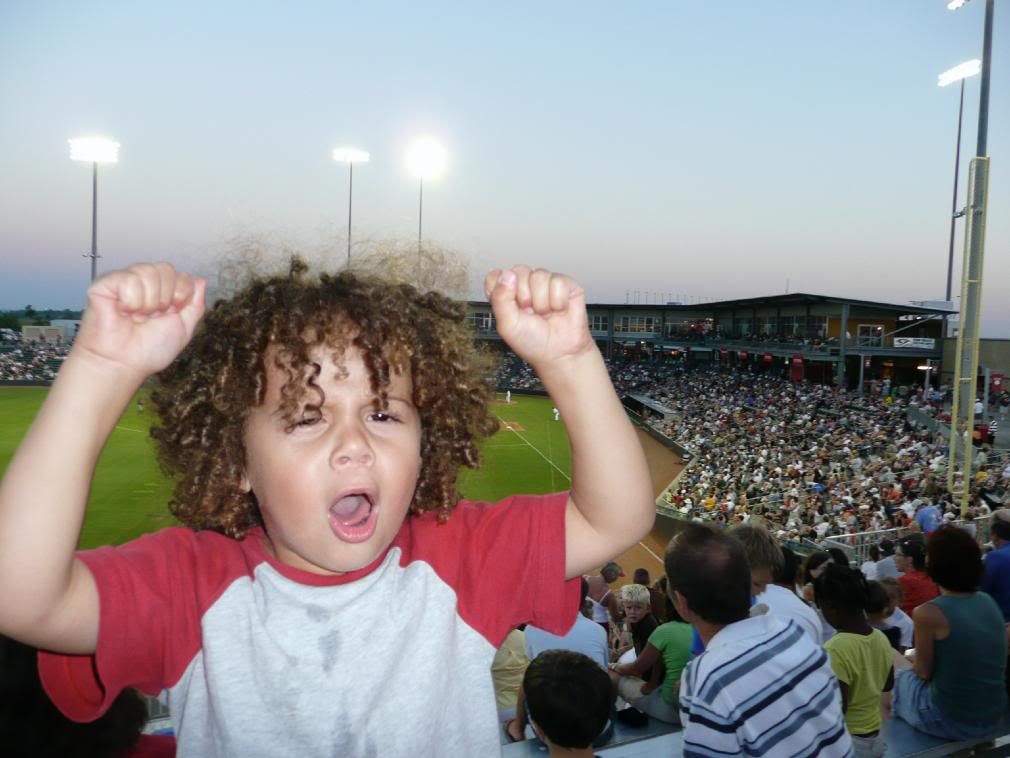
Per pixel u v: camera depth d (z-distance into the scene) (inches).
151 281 41.6
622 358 3174.2
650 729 183.3
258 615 48.1
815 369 2233.0
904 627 253.1
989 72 931.3
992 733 130.1
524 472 1223.5
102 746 67.3
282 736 45.4
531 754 116.0
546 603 54.9
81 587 44.3
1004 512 242.5
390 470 47.7
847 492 832.3
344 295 52.1
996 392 1606.8
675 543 108.5
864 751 124.9
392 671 48.3
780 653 94.5
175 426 55.2
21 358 2736.2
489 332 1299.2
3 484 40.3
